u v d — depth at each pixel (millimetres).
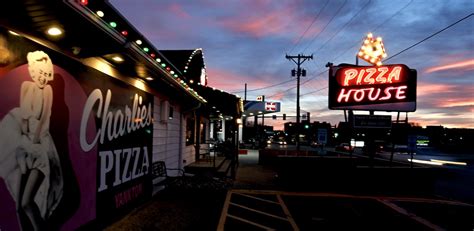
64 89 4613
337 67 14102
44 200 4176
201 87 15047
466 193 12711
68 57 4676
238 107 17656
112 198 6254
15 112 3629
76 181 4953
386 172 12500
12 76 3574
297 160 13414
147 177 8328
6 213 3520
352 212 8547
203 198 9242
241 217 7461
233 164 13734
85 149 5207
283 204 9141
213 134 31047
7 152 3520
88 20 3545
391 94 13555
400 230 7066
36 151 4004
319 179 12414
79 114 5020
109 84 6059
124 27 4379
